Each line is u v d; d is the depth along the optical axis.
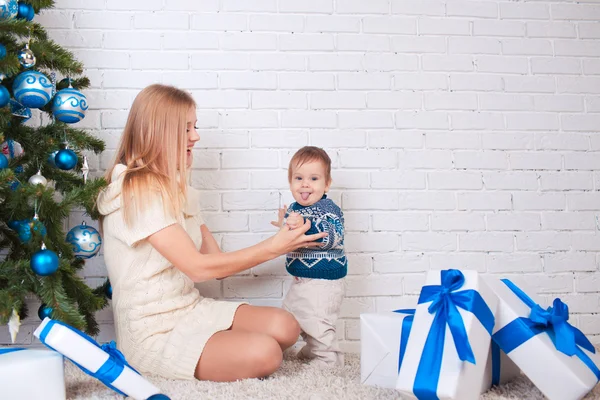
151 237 1.47
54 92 1.58
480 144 2.09
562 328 1.30
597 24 2.17
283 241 1.52
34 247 1.43
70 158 1.55
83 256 1.60
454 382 1.13
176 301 1.54
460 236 2.05
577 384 1.20
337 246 1.77
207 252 1.84
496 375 1.40
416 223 2.04
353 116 2.06
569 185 2.10
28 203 1.48
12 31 1.44
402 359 1.38
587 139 2.13
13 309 1.35
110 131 1.98
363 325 1.46
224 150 2.02
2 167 1.43
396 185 2.05
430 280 1.35
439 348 1.20
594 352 1.43
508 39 2.14
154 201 1.49
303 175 1.82
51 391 1.19
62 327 1.20
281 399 1.26
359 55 2.08
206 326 1.53
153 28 2.02
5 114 1.44
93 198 1.52
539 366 1.25
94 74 1.99
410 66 2.09
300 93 2.05
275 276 2.00
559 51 2.15
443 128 2.08
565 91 2.14
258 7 2.06
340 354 1.79
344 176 2.04
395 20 2.10
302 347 1.85
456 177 2.07
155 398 1.20
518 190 2.09
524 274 2.06
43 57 1.55
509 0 2.15
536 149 2.11
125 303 1.52
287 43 2.06
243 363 1.42
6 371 1.15
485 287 1.28
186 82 2.02
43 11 1.98
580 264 2.08
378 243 2.03
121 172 1.56
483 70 2.12
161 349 1.47
